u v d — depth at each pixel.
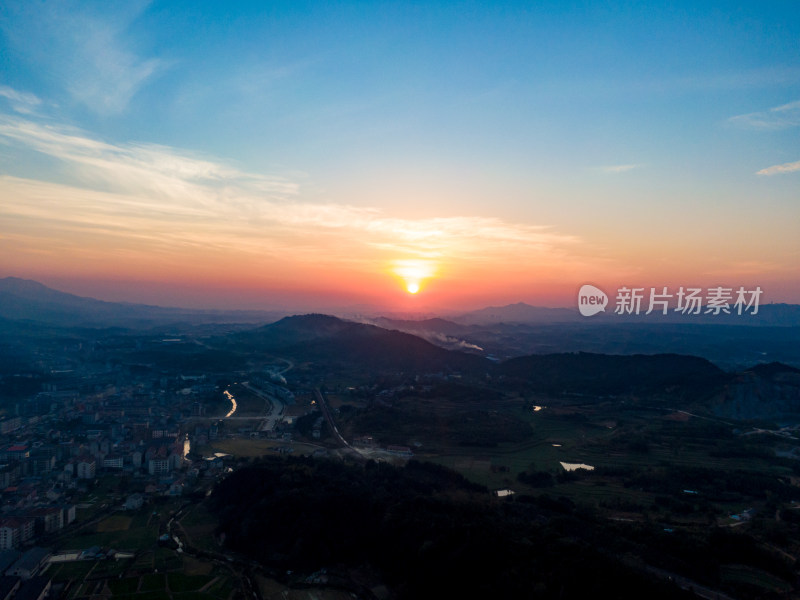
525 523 131.50
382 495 152.62
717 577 109.50
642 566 113.50
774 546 123.12
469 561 115.50
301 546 130.88
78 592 113.75
